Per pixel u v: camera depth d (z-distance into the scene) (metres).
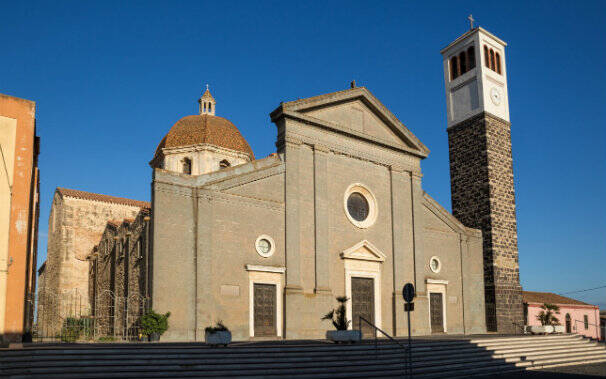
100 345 19.70
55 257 49.97
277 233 28.97
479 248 39.25
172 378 16.44
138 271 30.31
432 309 35.25
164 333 24.31
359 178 33.34
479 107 41.81
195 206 26.44
